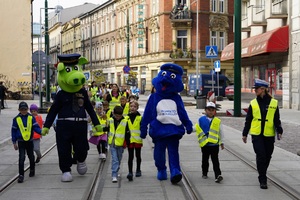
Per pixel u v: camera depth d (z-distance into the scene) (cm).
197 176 1030
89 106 1062
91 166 1177
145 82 6328
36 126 1032
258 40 3272
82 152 1042
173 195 869
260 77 3775
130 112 1037
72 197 862
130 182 984
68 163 1011
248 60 4062
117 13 7381
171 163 969
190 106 3606
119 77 7300
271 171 1073
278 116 941
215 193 877
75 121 1027
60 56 1032
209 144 973
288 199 832
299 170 1086
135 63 6600
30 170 1047
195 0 5369
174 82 986
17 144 1107
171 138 982
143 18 6359
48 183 984
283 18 3175
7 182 986
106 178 1027
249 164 1152
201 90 4797
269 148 940
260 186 916
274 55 3372
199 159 1241
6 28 4956
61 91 1042
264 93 945
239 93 2516
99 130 1057
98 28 8325
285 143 1527
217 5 5944
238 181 978
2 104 3400
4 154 1367
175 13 5719
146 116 1002
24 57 4981
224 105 3753
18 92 4841
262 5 3609
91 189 920
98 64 8294
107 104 1321
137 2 6569
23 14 4988
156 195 870
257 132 930
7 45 4959
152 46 6131
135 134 1019
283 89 3155
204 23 5838
